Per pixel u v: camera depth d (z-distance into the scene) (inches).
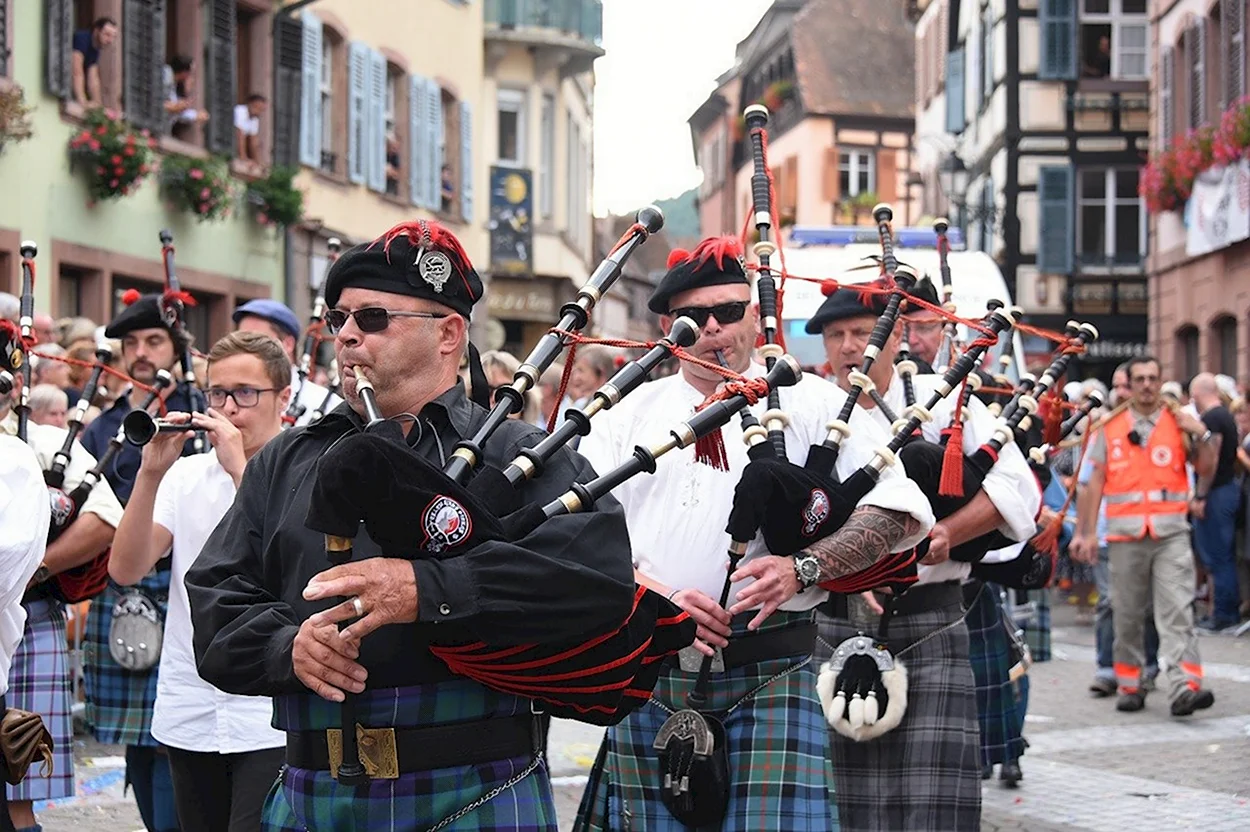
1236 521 609.3
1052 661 528.7
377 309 138.9
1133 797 330.0
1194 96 1052.5
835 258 495.2
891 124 1943.9
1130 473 433.1
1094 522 451.2
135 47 714.8
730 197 2379.4
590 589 131.1
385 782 136.1
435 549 128.1
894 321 211.5
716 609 188.7
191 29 774.5
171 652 209.5
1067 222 1293.1
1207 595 655.1
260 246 842.2
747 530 187.8
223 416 217.9
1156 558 428.8
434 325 140.8
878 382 235.1
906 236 557.6
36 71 642.8
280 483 143.8
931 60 1625.2
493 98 1288.1
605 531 136.1
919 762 224.8
